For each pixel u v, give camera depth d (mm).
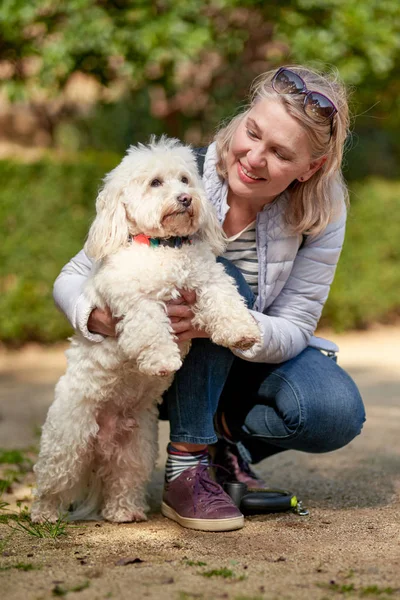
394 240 14641
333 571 3604
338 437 4648
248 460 5027
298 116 4191
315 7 11570
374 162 19562
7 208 11727
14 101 11477
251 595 3275
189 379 4453
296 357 4789
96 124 18906
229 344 4277
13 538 4184
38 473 4480
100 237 4438
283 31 11633
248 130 4336
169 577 3504
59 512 4582
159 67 11852
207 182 4766
